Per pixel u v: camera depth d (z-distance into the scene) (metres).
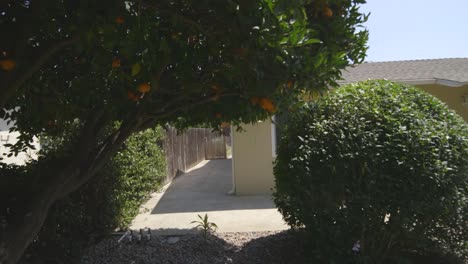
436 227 4.30
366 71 11.36
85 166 3.64
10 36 2.85
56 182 3.42
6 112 4.53
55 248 4.83
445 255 4.50
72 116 4.34
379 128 4.41
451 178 4.18
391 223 4.22
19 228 3.09
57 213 4.88
